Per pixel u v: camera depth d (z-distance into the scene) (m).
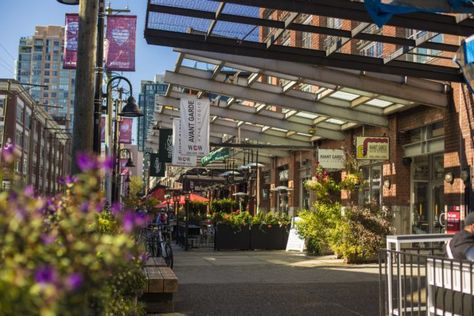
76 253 2.54
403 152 18.69
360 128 21.66
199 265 14.97
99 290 3.04
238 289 10.63
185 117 19.92
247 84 18.02
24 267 2.23
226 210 31.62
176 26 11.50
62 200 3.09
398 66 13.06
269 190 34.66
